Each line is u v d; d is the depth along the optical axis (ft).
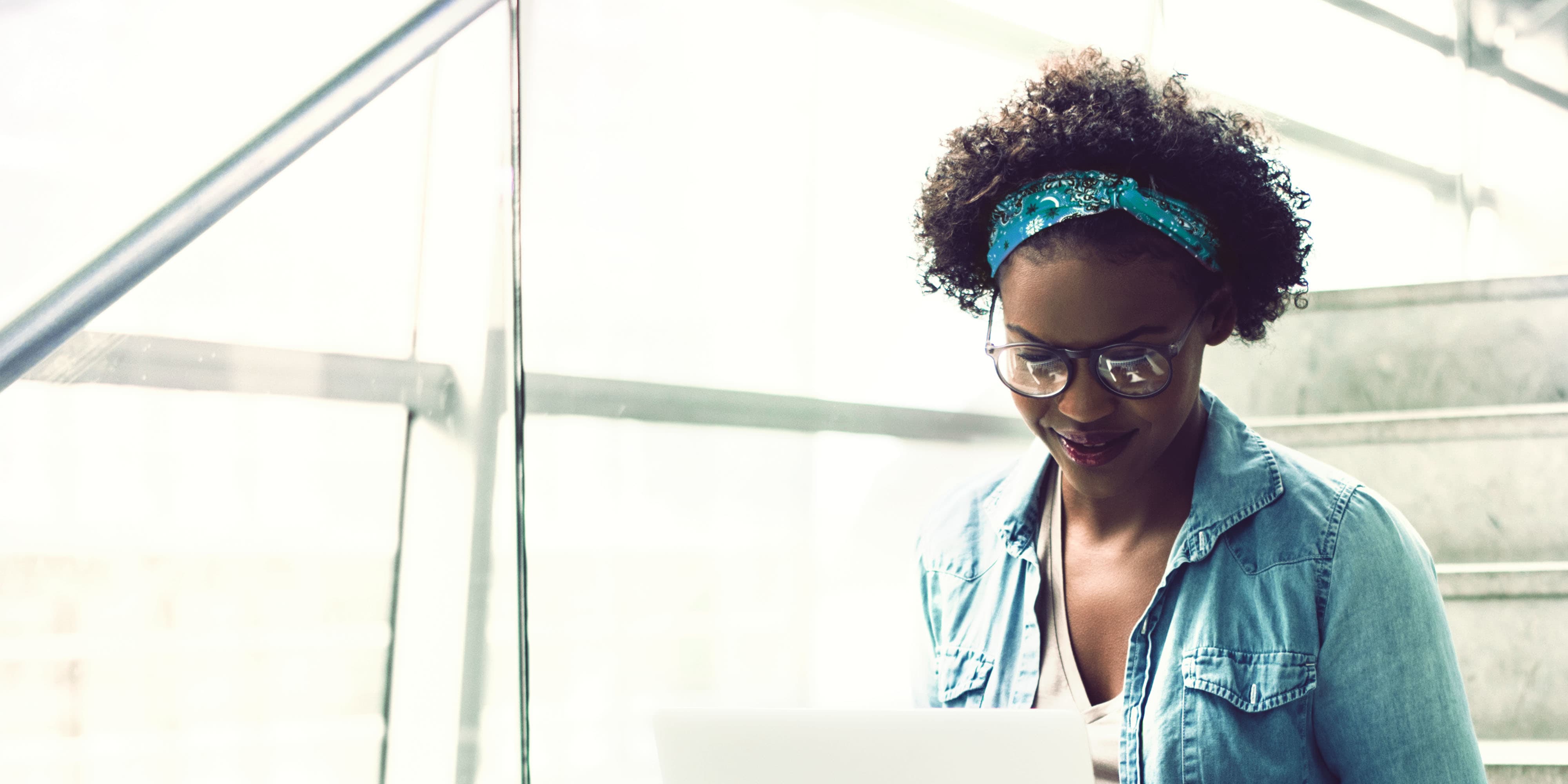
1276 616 2.53
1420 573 2.43
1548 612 5.29
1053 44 9.53
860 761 2.19
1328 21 8.34
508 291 6.53
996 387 10.19
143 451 5.47
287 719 6.16
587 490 8.43
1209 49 8.79
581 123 8.45
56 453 5.10
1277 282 2.57
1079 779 2.07
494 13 6.68
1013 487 3.09
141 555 5.56
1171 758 2.58
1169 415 2.39
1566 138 7.74
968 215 2.62
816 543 9.83
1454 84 7.99
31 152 5.02
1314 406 6.61
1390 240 8.11
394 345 6.47
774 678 9.71
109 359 5.28
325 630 6.29
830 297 9.91
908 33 9.83
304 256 6.19
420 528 6.43
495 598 6.42
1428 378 6.43
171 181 3.51
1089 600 2.87
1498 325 6.30
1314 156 8.29
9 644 5.21
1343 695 2.43
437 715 6.38
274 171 3.70
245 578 5.99
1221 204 2.40
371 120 6.47
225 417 5.83
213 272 5.76
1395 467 5.90
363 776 6.37
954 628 3.14
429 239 6.58
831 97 9.86
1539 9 7.75
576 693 8.41
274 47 5.55
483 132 6.65
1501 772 4.86
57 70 5.12
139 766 5.75
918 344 10.20
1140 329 2.29
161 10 5.45
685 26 9.17
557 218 8.26
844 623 9.98
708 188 9.27
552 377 8.19
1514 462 5.75
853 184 9.96
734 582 9.48
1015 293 2.42
